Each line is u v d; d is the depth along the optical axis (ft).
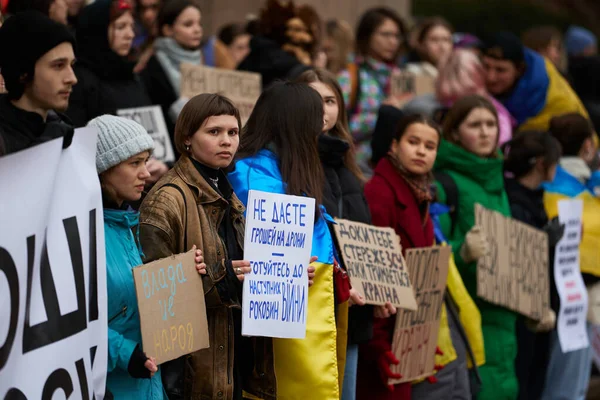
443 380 27.53
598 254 34.58
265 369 21.16
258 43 33.71
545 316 31.17
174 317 18.47
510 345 30.27
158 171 25.94
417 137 26.32
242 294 20.04
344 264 23.41
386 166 26.66
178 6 30.89
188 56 31.19
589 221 34.78
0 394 15.52
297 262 20.61
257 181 21.83
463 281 29.84
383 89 39.22
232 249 20.61
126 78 27.09
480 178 30.09
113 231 18.70
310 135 22.43
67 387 16.53
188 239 19.62
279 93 22.57
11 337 15.69
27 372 15.93
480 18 94.38
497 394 29.71
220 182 20.76
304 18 34.35
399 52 42.57
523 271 30.35
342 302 22.53
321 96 23.34
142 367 17.87
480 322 28.66
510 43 39.11
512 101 39.68
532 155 32.09
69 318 16.63
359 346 25.52
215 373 20.06
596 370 43.52
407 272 24.93
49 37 17.57
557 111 39.60
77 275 16.83
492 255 29.40
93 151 17.40
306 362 21.40
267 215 20.31
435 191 28.40
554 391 33.86
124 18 26.71
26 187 15.90
